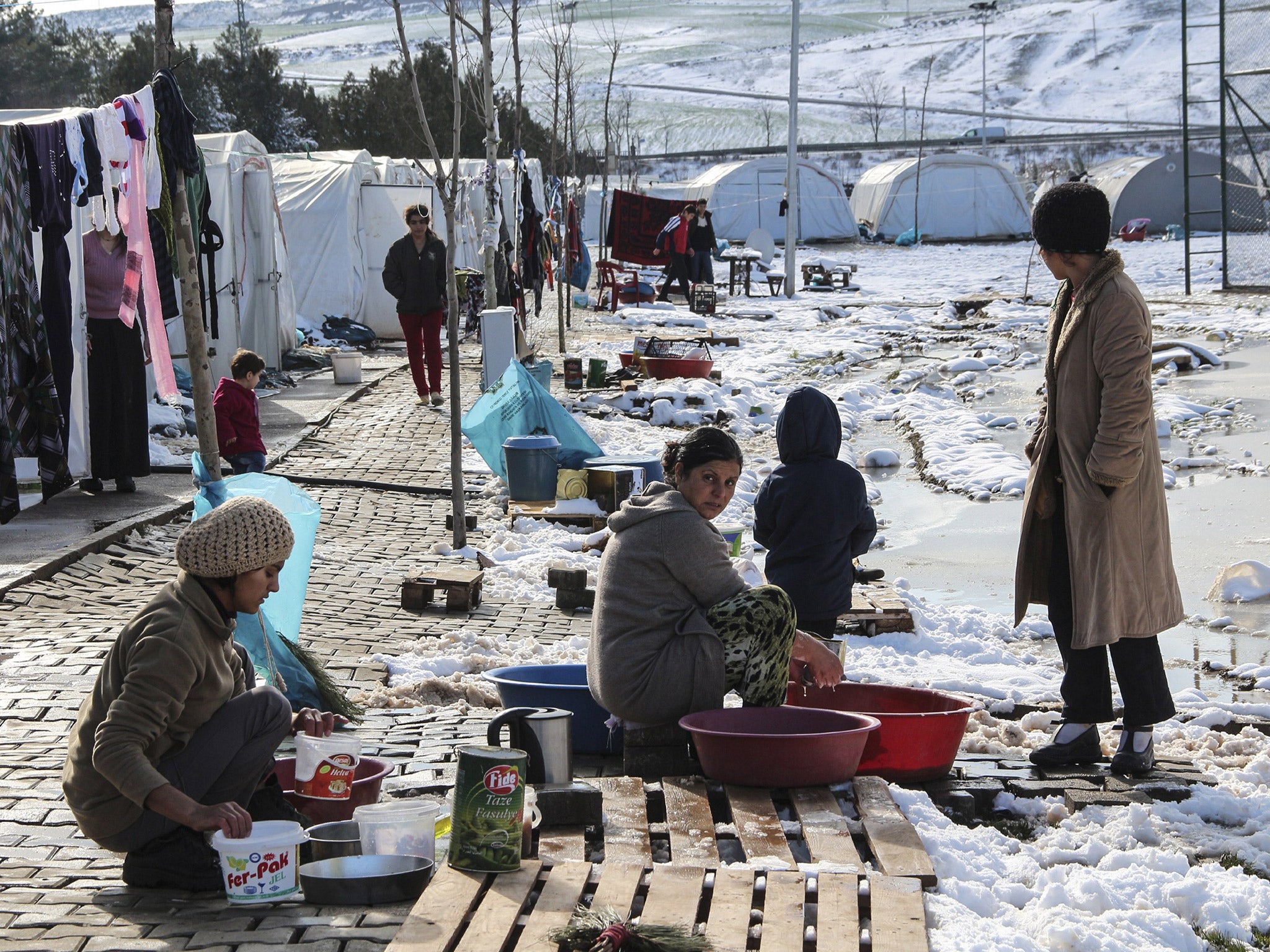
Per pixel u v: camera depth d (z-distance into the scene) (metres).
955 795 4.71
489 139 17.33
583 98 163.12
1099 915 3.82
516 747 4.50
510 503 10.55
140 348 10.40
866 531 6.20
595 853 4.16
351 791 4.16
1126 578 4.88
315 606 7.70
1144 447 4.83
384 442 13.60
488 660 6.61
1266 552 8.97
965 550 9.74
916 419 15.52
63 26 51.12
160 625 3.60
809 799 4.43
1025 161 96.88
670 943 3.25
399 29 10.23
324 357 19.81
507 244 19.12
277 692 3.90
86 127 8.82
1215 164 48.91
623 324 25.97
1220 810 4.65
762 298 32.38
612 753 5.31
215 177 16.31
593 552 9.45
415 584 7.76
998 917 3.82
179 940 3.37
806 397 6.09
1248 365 17.67
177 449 12.85
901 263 42.44
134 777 3.53
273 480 6.01
